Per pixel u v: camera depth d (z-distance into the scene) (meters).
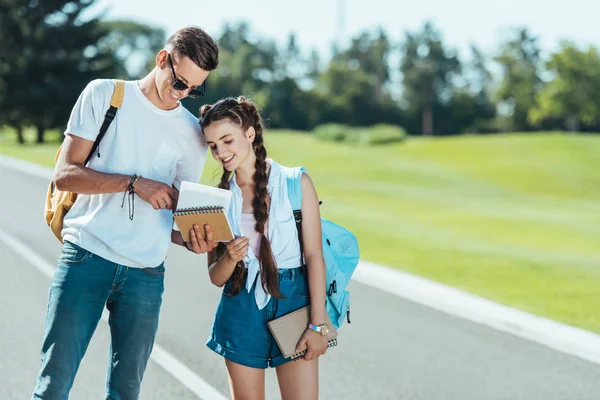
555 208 30.11
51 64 72.38
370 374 7.03
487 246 16.28
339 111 137.25
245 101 4.18
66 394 4.25
